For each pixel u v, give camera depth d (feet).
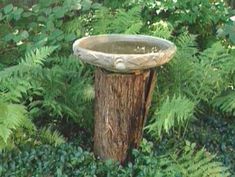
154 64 7.08
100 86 7.59
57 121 9.07
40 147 7.94
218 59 9.13
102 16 9.95
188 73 8.86
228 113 9.95
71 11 10.45
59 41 9.68
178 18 10.47
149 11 10.51
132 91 7.48
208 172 7.45
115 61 6.91
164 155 7.84
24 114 7.89
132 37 8.14
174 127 8.98
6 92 8.04
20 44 9.98
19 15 9.93
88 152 7.88
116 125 7.66
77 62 9.00
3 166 7.45
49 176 7.46
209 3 10.51
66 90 8.67
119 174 7.54
